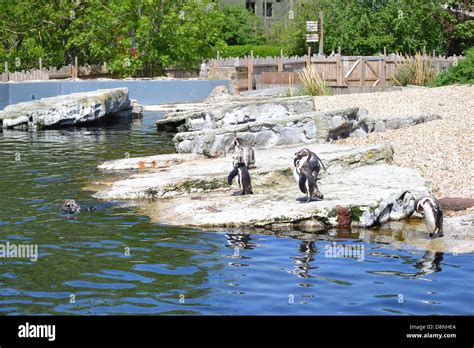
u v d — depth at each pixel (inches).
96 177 644.1
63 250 417.7
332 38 1988.2
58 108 1082.7
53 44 1758.1
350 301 334.3
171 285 356.2
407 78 1332.4
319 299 337.4
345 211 481.1
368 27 1926.7
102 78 1654.8
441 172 602.5
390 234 463.2
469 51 1201.4
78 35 1716.3
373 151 631.2
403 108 915.4
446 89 1029.8
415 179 560.4
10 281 362.0
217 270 381.4
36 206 531.5
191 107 1362.0
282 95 1293.1
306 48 2059.5
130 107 1229.1
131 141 905.5
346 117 761.6
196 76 1784.0
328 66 1421.0
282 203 508.1
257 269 383.9
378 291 348.5
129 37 1706.4
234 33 2469.2
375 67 1405.0
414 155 663.8
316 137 748.0
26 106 1107.3
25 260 397.4
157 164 700.7
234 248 426.3
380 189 526.6
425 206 447.5
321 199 505.0
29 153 798.5
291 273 377.1
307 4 2084.2
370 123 791.1
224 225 479.5
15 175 655.8
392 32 1923.0
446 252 417.7
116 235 452.8
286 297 339.3
